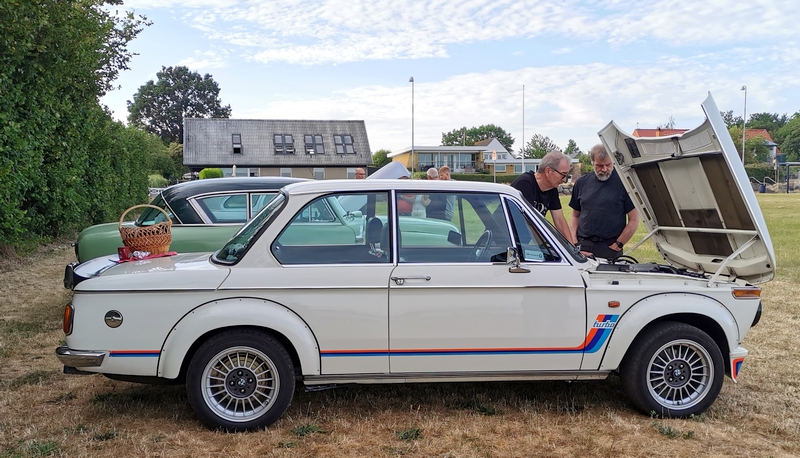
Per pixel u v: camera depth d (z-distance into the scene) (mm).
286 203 4031
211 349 3816
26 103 9547
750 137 81375
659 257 11203
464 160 66938
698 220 4754
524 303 3998
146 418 4168
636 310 4074
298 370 4152
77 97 12328
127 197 22484
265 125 54312
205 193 6977
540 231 4188
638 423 4105
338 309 3883
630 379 4180
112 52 15461
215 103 88812
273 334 3930
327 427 4023
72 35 10289
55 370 5223
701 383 4211
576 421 4141
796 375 5152
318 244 4000
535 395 4664
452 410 4348
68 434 3877
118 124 19312
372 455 3605
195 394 3836
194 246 6543
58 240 15266
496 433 3939
